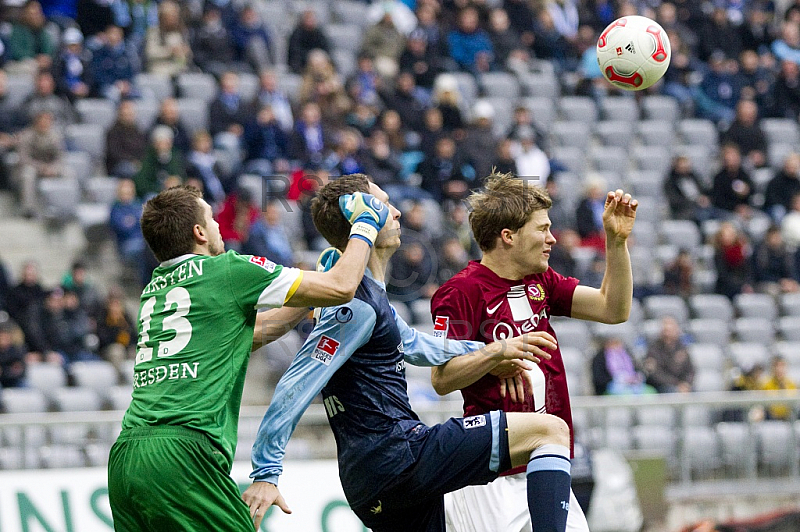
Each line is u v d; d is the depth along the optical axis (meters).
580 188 38.88
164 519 10.12
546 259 12.25
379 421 10.77
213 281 10.57
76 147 35.38
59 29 39.28
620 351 29.83
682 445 24.11
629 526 22.66
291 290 10.44
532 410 12.05
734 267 36.28
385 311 10.87
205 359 10.42
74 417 21.61
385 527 11.28
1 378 27.39
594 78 45.16
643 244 38.53
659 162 42.88
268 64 41.59
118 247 32.12
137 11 40.31
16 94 36.09
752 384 29.59
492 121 39.12
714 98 46.16
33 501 20.36
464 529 12.45
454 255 25.83
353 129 37.38
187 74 39.25
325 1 47.03
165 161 32.62
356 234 10.57
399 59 42.59
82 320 29.39
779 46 49.12
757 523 23.94
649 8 48.81
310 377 10.55
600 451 23.27
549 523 10.51
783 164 41.44
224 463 10.38
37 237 32.91
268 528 20.73
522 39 46.22
